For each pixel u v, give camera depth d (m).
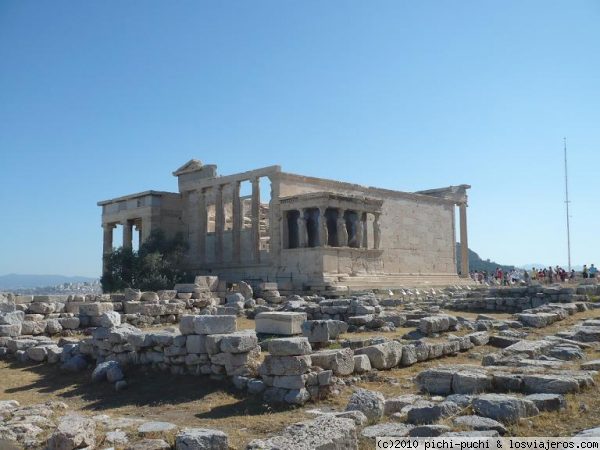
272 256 48.06
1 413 13.16
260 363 16.02
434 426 10.01
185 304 33.31
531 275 69.12
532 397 11.37
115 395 16.50
